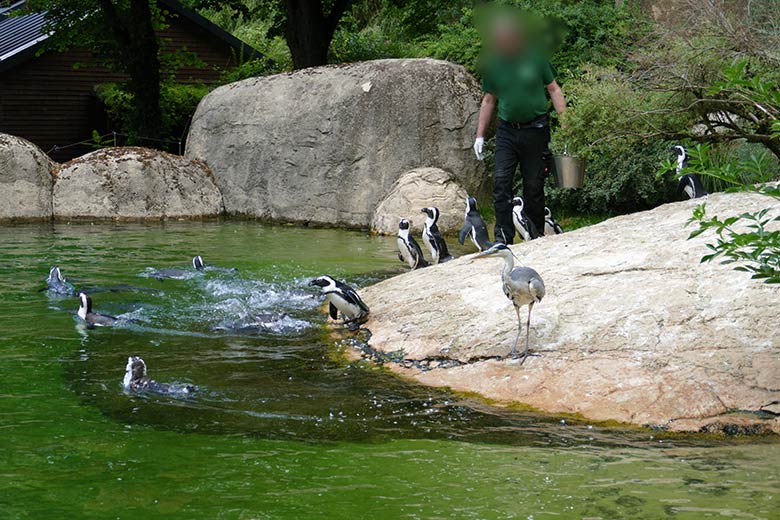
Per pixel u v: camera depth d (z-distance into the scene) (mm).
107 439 6059
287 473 5512
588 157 14516
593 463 5676
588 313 7598
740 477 5430
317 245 15586
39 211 18953
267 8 29719
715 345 6926
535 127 10930
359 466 5629
